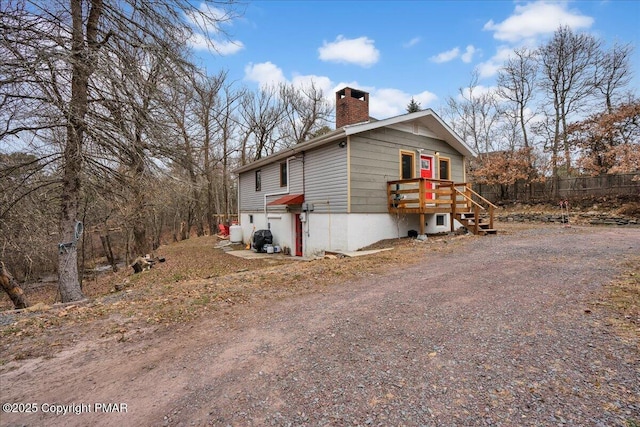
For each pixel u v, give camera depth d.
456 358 2.86
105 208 10.20
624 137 16.97
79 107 5.87
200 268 11.10
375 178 11.29
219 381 2.66
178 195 8.95
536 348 2.96
